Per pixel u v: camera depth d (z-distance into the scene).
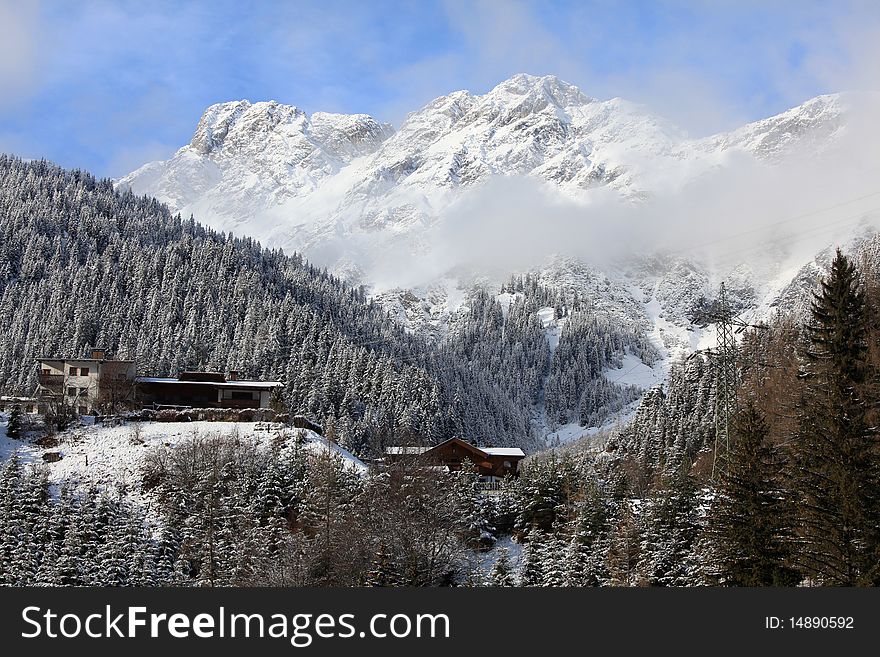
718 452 94.50
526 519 93.81
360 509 86.56
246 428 120.56
